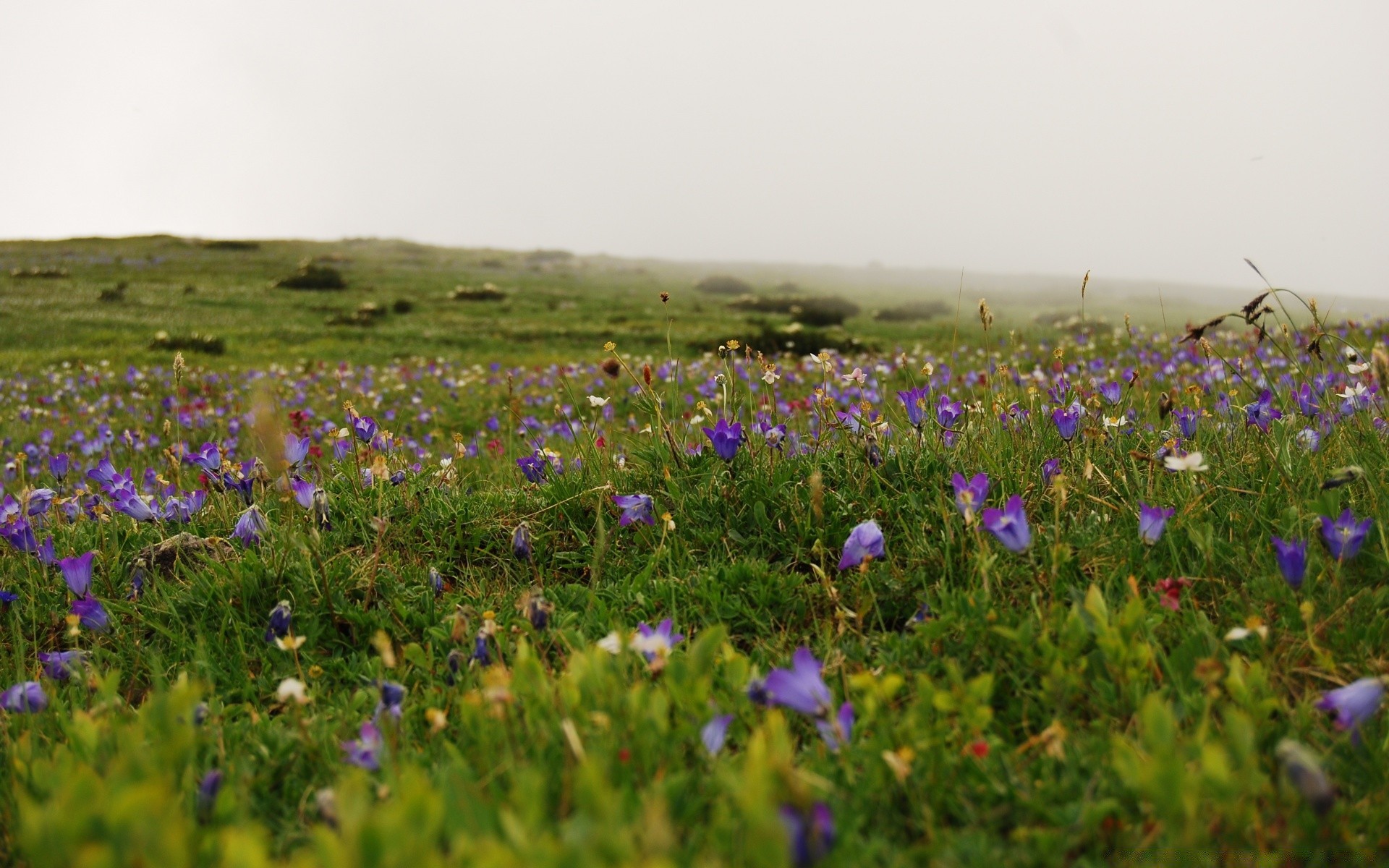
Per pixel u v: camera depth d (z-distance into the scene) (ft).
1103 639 7.91
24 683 8.63
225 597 11.73
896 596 10.60
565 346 84.64
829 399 14.47
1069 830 6.32
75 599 11.96
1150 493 11.54
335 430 17.53
